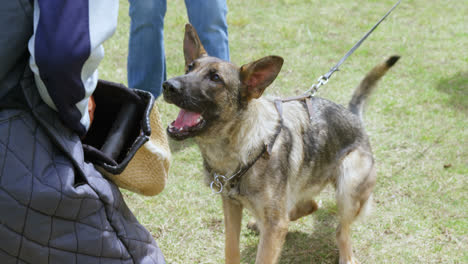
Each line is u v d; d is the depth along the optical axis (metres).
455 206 3.63
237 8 8.45
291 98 3.02
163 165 2.06
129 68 4.70
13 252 1.53
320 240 3.38
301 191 3.07
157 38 4.50
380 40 7.32
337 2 9.18
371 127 4.82
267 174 2.61
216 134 2.56
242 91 2.54
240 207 2.87
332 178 3.24
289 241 3.36
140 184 1.99
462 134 4.67
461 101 5.35
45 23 1.40
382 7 8.99
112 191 1.76
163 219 3.44
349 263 3.06
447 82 5.87
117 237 1.76
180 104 2.44
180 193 3.75
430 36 7.56
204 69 2.52
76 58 1.41
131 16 4.46
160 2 4.36
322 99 3.22
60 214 1.55
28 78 1.55
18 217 1.49
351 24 7.98
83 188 1.59
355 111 3.48
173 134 2.48
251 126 2.55
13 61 1.49
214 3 4.09
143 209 3.54
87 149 1.73
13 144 1.49
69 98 1.49
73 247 1.61
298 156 2.83
